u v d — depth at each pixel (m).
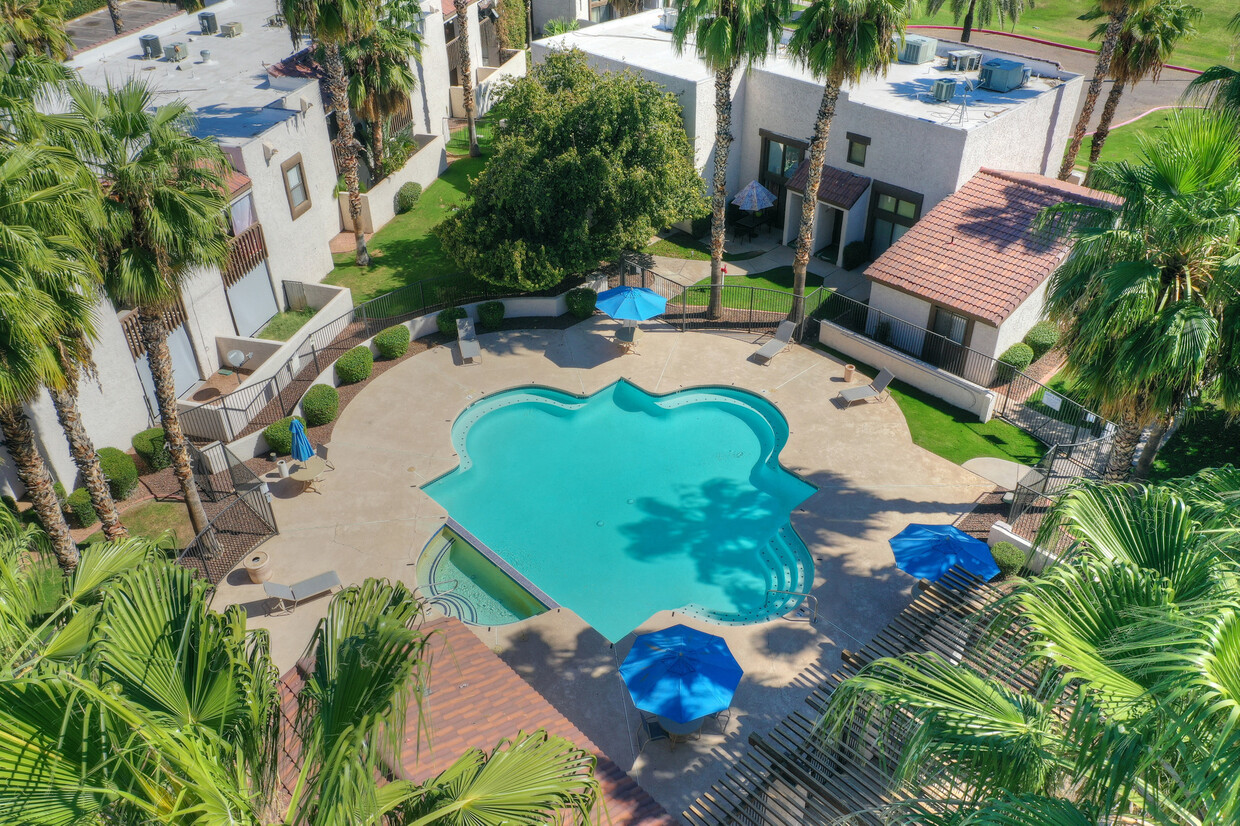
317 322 30.20
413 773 15.00
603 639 20.47
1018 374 27.66
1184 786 7.54
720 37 26.88
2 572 11.24
